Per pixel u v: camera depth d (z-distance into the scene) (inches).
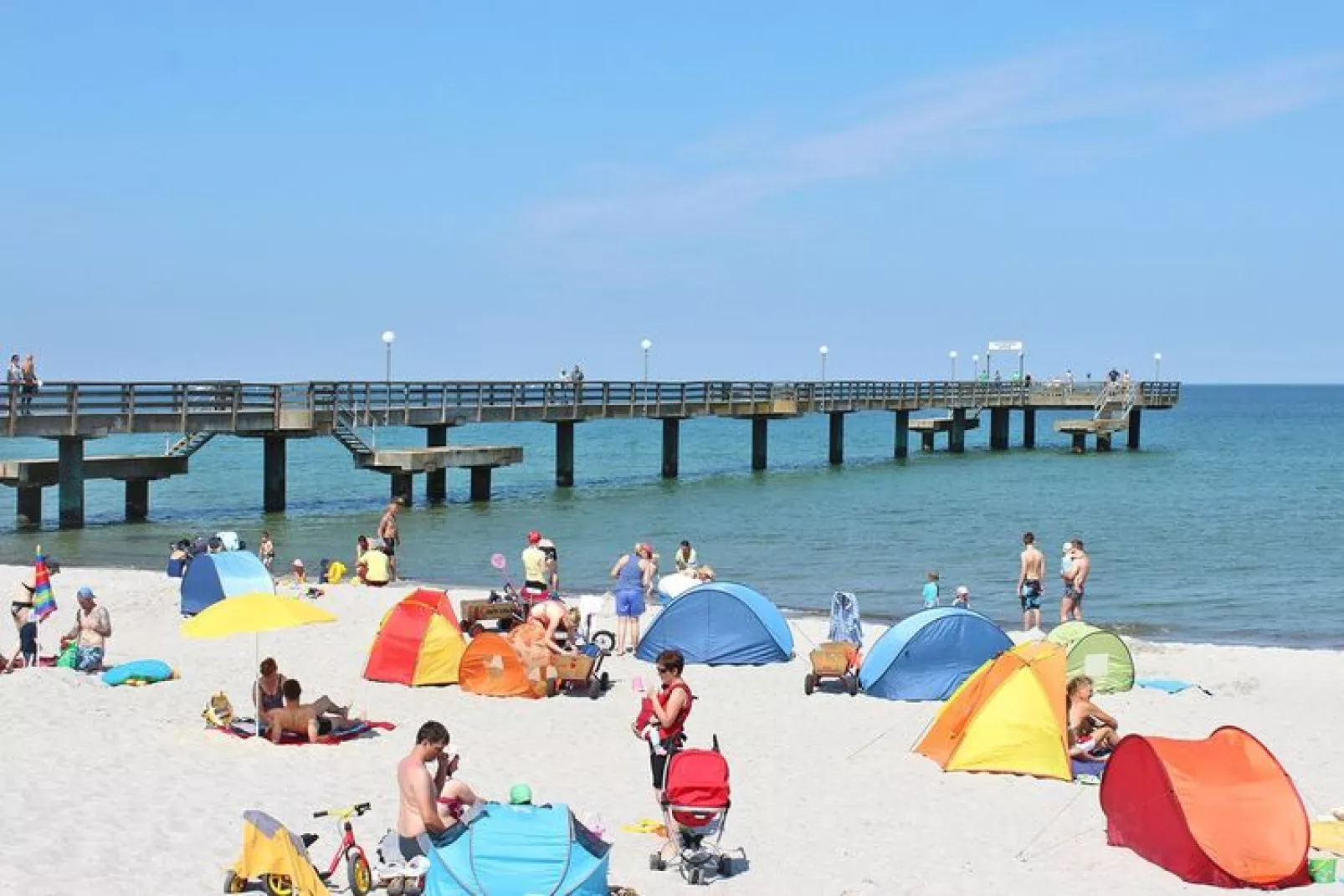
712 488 2266.2
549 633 782.5
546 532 1627.7
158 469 1667.1
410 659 756.6
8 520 1686.8
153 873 422.9
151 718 637.3
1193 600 1198.3
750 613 847.1
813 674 757.9
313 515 1780.3
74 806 484.7
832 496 2112.5
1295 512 1926.7
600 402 2135.8
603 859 390.9
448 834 394.6
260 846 403.2
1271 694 785.6
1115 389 3184.1
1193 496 2165.4
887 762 610.5
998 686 602.9
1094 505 2003.0
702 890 436.5
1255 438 4207.7
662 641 852.0
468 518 1761.8
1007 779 581.3
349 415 1759.4
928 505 1990.7
